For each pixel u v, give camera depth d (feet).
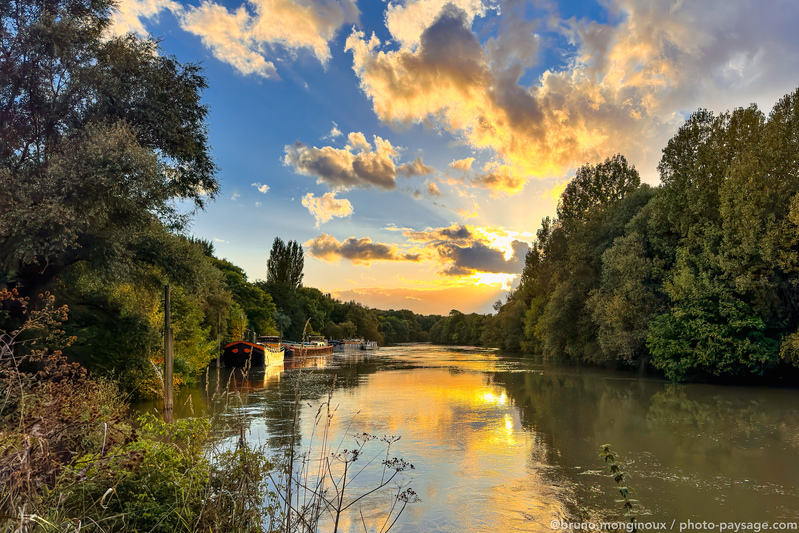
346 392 82.12
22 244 40.81
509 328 246.88
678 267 95.61
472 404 69.05
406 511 29.37
